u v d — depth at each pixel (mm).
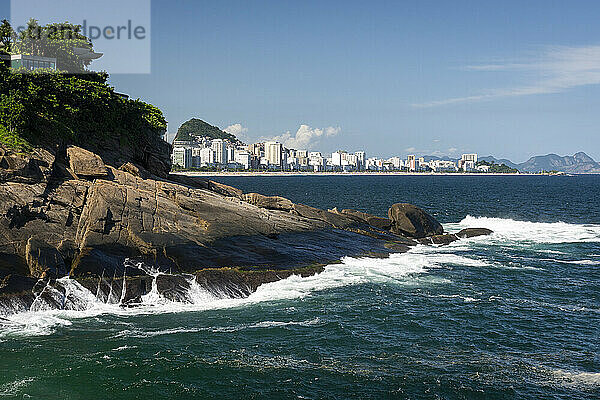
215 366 27594
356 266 47844
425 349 30094
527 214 104625
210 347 29922
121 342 30344
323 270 45562
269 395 24828
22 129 47188
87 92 58500
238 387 25516
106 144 60812
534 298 40062
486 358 28875
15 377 26000
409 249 56469
